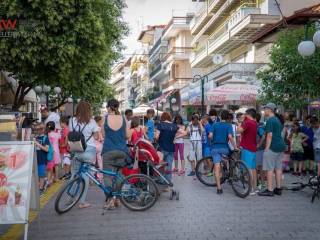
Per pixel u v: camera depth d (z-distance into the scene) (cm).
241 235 764
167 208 1004
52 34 1997
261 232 784
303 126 1555
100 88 3866
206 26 4934
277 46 1738
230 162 1180
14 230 820
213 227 823
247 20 3291
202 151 1590
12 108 2475
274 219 886
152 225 845
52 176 1415
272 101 1738
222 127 1189
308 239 736
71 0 1962
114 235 774
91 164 992
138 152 1082
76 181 986
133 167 1072
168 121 1250
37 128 1262
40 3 1911
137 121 1231
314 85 1606
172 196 1108
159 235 770
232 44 4069
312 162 1562
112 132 988
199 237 755
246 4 3653
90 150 984
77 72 2252
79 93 3384
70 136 955
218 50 4422
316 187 1133
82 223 868
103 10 2344
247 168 1133
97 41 2088
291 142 1541
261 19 3262
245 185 1132
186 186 1338
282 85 1695
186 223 859
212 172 1339
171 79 6506
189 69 6400
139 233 786
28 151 725
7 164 716
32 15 1928
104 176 984
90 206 1030
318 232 782
